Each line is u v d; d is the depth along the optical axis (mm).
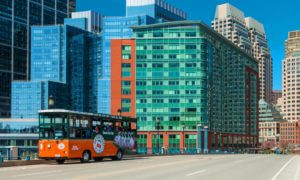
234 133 196625
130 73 167625
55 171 29359
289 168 35031
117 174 26344
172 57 166625
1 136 187875
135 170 30188
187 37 166375
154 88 166375
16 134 188375
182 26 167250
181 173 27688
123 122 50062
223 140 186000
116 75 167625
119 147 48062
